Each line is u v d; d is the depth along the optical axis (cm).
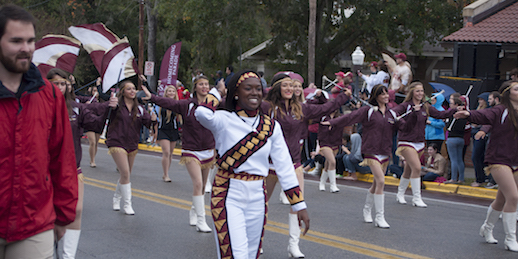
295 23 2303
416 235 679
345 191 1021
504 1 1662
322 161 1198
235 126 360
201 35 2331
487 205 909
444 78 1455
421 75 2470
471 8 1622
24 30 267
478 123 627
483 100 1110
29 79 281
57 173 303
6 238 275
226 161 359
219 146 364
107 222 717
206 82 678
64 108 304
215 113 359
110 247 598
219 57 2602
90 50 675
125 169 754
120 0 3155
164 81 1432
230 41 2377
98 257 559
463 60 1537
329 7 2234
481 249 620
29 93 277
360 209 844
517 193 612
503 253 605
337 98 657
